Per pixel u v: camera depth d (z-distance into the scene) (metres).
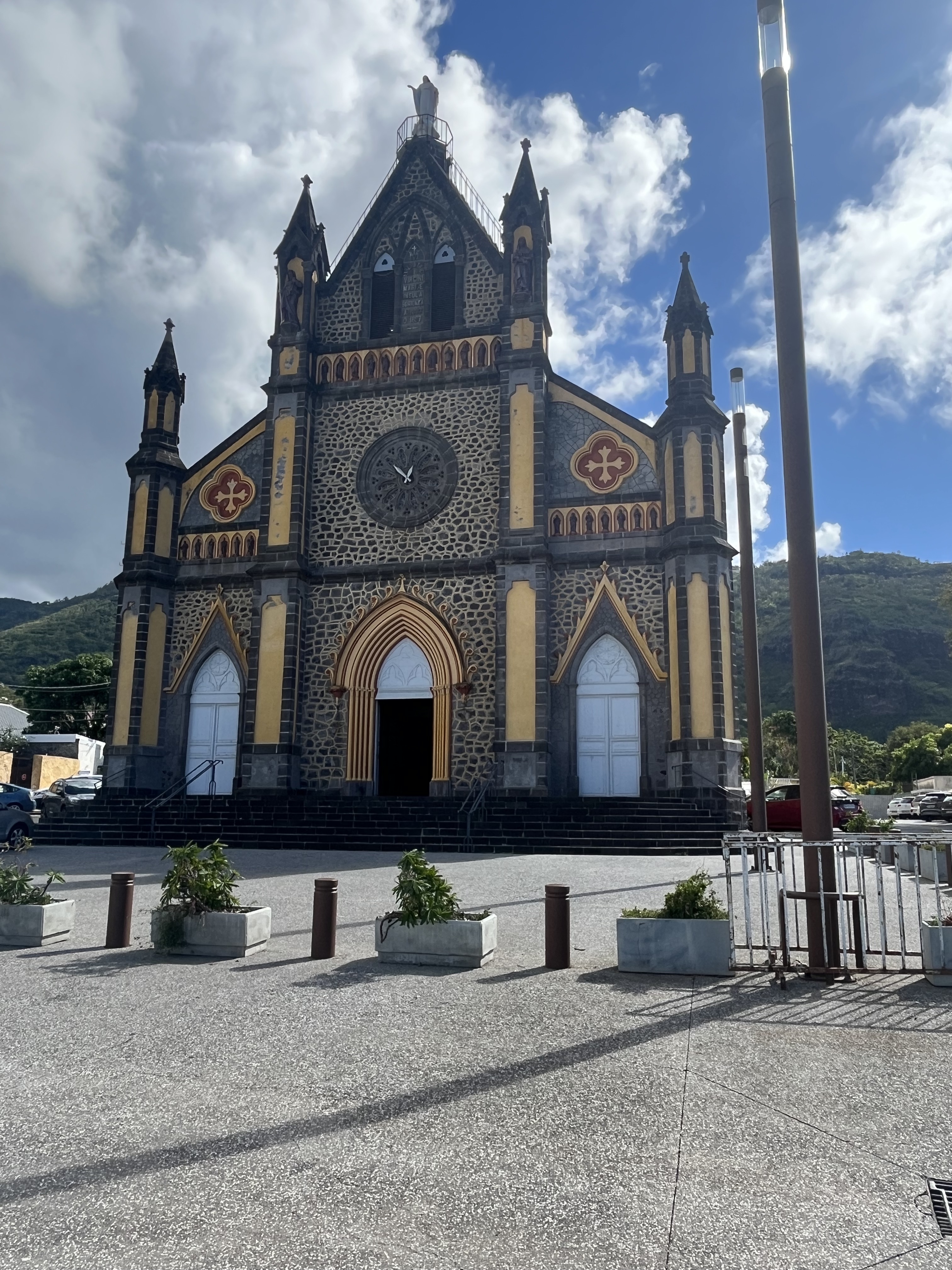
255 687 24.61
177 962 9.03
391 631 24.98
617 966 8.73
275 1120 5.04
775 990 7.73
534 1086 5.50
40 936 9.92
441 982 8.12
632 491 24.22
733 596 23.47
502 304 25.84
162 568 26.58
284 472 25.89
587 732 23.42
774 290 9.35
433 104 29.86
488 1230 3.84
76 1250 3.70
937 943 7.85
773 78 9.62
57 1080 5.71
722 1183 4.23
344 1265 3.58
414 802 22.08
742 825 20.08
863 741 80.44
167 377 27.89
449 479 25.30
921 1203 4.03
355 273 27.70
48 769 45.69
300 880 14.83
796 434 9.05
